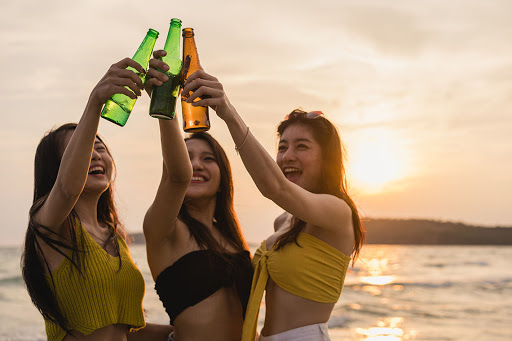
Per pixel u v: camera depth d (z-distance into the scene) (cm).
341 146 335
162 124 279
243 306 330
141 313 298
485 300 2088
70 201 248
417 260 5722
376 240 11912
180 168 290
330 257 310
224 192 355
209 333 314
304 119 329
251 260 351
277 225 376
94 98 226
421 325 1462
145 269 2562
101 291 273
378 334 1316
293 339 303
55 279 267
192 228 330
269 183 258
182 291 315
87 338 273
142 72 229
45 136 292
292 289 307
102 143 300
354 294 2316
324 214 295
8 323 1541
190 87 233
